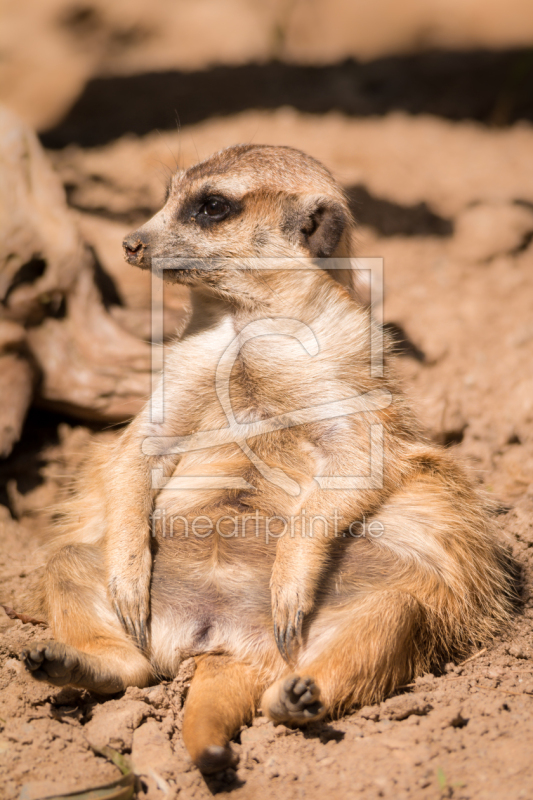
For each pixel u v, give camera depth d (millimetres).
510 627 7547
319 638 6496
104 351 10781
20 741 5949
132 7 31266
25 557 8859
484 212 14578
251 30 31547
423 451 7699
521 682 6609
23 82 25078
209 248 7711
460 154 17734
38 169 11055
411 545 6996
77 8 30938
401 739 5793
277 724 6039
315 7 34938
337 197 8008
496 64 23312
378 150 17406
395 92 21609
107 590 6766
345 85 21406
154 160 16172
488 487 9453
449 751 5617
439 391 10852
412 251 14211
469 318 12602
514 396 10664
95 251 12180
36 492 10047
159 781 5617
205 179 7762
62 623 6602
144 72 22734
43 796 5332
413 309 12781
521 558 8312
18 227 10422
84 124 19719
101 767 5754
